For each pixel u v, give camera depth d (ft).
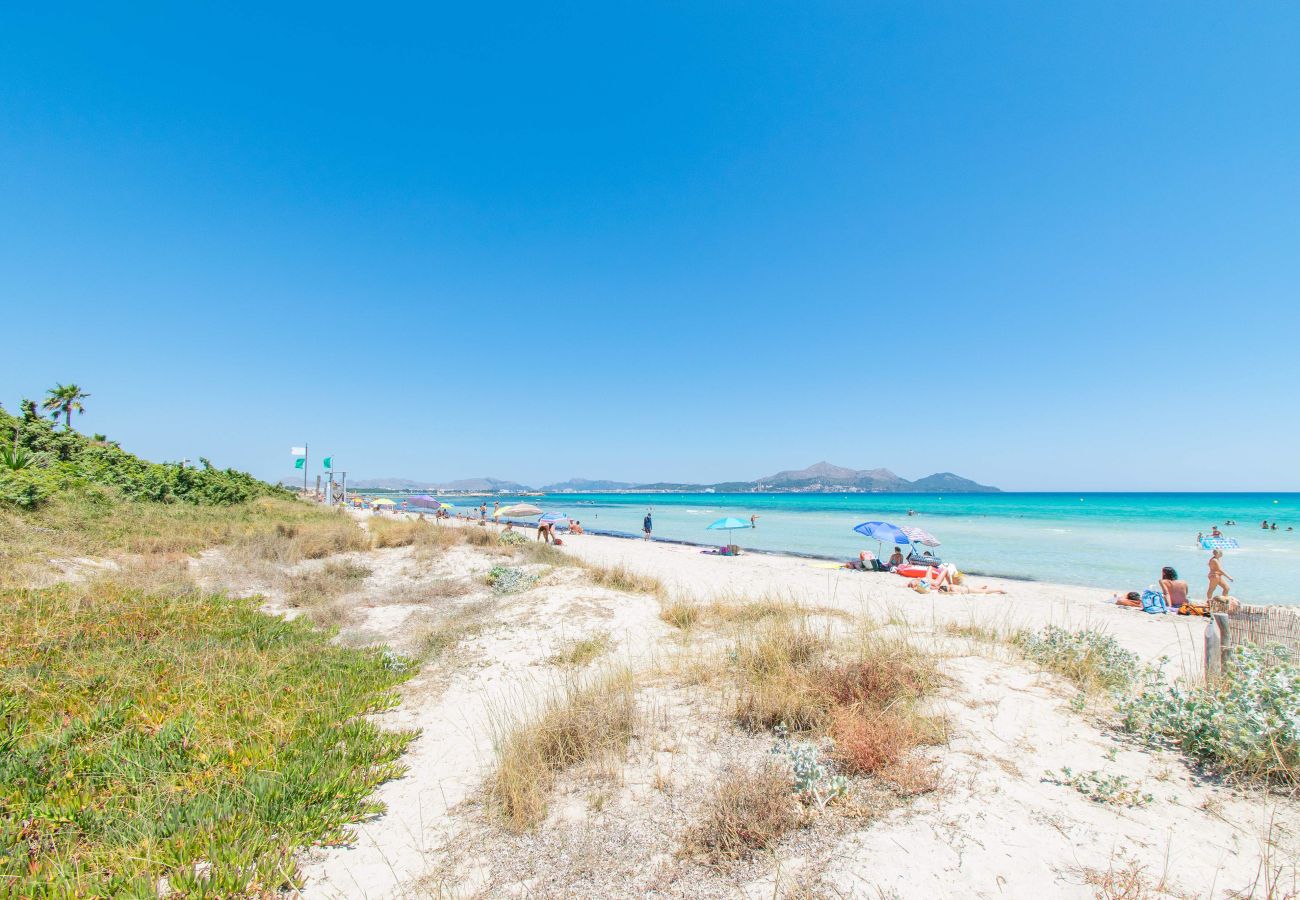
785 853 11.68
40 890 10.87
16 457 51.47
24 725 16.74
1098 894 10.07
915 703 17.70
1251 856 10.92
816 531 136.36
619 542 102.73
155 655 23.59
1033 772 14.19
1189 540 109.70
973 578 66.03
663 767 15.64
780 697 18.24
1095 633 24.82
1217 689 16.71
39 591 28.43
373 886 11.96
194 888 11.26
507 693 23.66
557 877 11.80
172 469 73.56
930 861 11.12
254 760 16.43
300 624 31.91
